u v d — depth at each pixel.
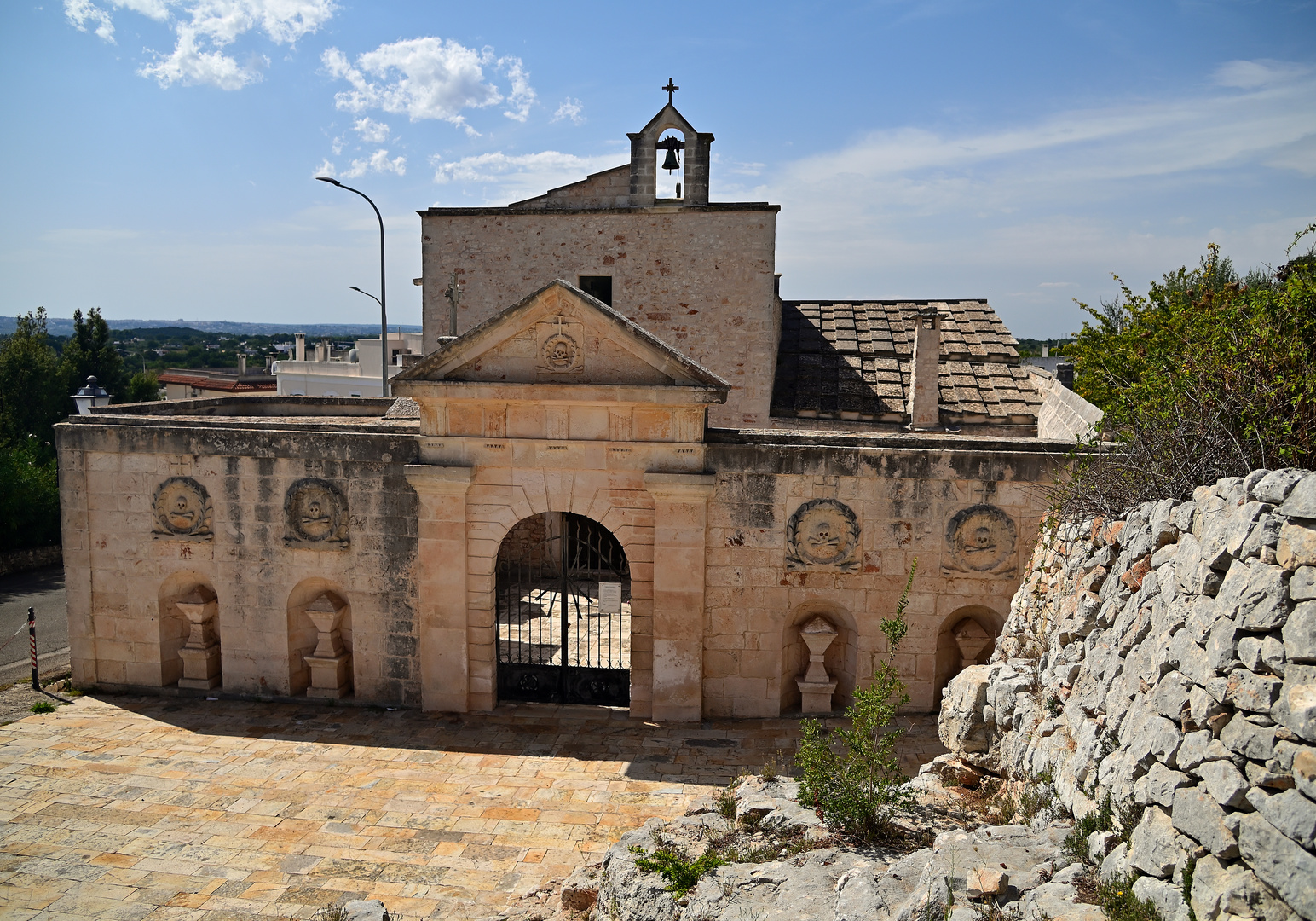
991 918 5.55
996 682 9.13
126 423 14.57
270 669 14.43
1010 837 6.68
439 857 9.79
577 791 11.27
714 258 20.91
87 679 14.98
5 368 40.34
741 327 20.94
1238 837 4.95
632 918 7.27
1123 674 6.96
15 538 26.48
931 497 12.82
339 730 13.26
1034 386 21.19
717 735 12.91
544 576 21.69
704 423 13.11
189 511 14.30
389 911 8.78
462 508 13.37
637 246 21.09
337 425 14.27
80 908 8.82
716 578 13.27
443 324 21.81
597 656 16.39
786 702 13.83
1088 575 8.36
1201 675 5.71
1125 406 9.05
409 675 14.05
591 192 21.34
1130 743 6.34
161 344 164.25
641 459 13.02
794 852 7.68
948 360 22.39
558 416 13.11
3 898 9.00
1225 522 5.97
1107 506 8.64
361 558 13.93
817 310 24.78
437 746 12.66
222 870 9.53
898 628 8.80
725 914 6.58
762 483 13.04
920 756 11.85
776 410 21.03
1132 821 5.98
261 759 12.27
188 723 13.58
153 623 14.69
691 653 13.25
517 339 12.98
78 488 14.65
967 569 12.80
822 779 8.30
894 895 6.20
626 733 13.02
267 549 14.16
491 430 13.23
